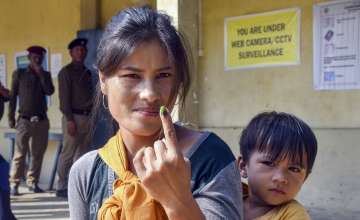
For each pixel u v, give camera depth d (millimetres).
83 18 8961
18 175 8391
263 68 7219
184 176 1311
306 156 2092
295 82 6949
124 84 1494
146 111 1492
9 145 10445
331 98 6680
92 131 1979
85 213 1626
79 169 1635
